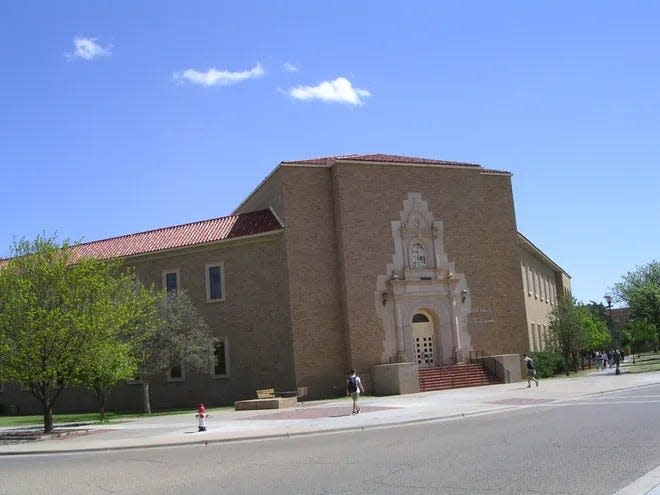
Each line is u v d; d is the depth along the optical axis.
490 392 34.50
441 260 44.25
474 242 45.53
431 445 15.78
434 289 43.47
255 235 41.72
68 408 45.25
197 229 45.44
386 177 43.66
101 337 28.30
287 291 40.94
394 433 19.62
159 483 12.98
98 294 28.88
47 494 12.52
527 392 32.88
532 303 58.38
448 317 43.56
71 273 28.17
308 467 13.59
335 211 42.56
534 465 11.85
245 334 41.81
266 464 14.55
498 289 47.69
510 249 48.75
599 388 32.53
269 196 44.66
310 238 41.94
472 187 46.22
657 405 22.00
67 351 26.91
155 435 23.33
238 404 34.06
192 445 20.41
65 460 18.73
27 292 27.19
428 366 42.69
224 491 11.46
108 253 45.88
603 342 81.75
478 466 12.16
